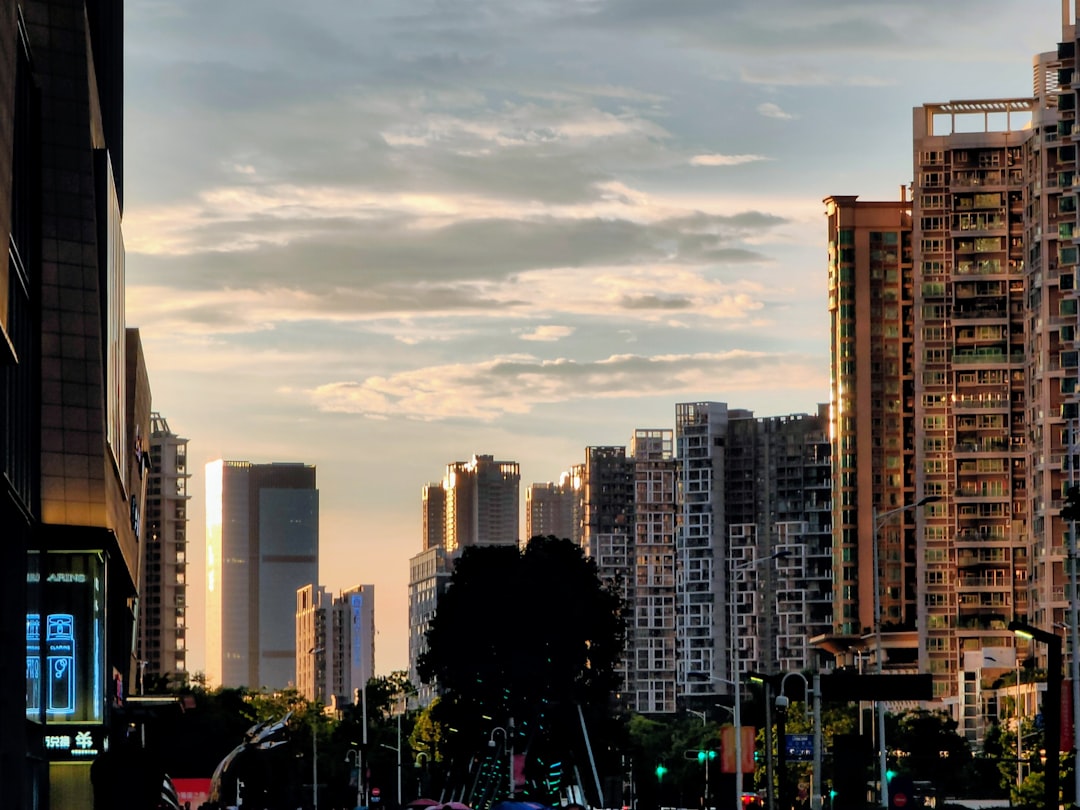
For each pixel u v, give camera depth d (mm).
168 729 164125
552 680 189500
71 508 111125
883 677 86812
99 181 121500
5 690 90500
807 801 159375
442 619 192375
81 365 111000
